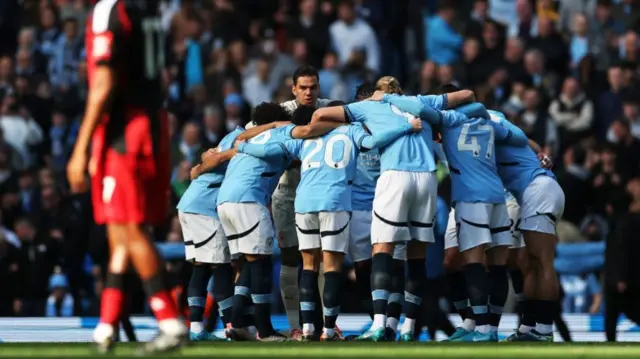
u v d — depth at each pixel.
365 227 35.59
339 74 64.38
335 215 32.84
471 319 35.47
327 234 32.91
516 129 34.41
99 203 22.22
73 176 21.20
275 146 33.72
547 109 60.34
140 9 22.03
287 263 36.91
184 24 66.88
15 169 60.75
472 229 32.84
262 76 64.50
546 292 34.31
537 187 34.25
